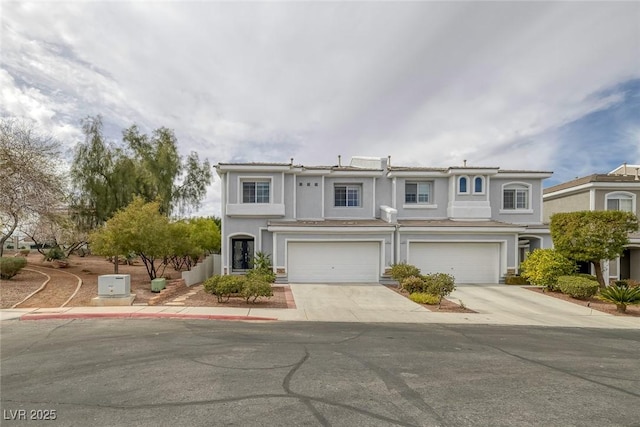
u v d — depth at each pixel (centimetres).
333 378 598
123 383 568
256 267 1859
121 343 802
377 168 2253
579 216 1675
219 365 657
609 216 1619
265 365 659
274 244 1869
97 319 1068
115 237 1544
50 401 502
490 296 1589
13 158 1683
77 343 800
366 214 2192
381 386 569
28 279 1560
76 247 2362
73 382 571
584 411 498
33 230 2059
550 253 1727
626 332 1038
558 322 1163
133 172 2339
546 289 1700
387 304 1376
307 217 2131
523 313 1291
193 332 915
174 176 2622
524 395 548
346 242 1919
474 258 1956
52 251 2144
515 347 831
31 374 606
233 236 2036
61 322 1023
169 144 2648
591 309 1380
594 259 1652
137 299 1364
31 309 1177
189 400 507
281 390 545
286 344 812
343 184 2206
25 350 746
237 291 1335
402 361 700
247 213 2002
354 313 1212
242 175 2027
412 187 2244
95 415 461
